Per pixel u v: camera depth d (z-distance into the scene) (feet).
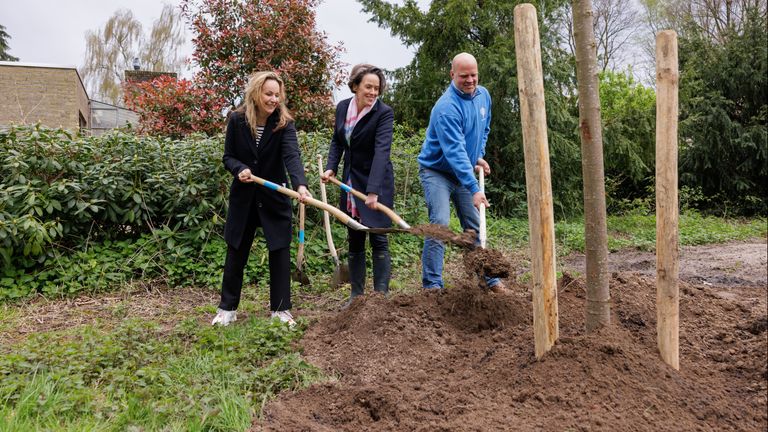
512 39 41.14
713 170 54.90
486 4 43.16
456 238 13.96
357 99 16.37
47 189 20.57
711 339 12.26
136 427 9.43
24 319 17.12
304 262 22.17
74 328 16.05
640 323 13.30
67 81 56.08
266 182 14.84
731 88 55.21
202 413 9.82
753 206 54.08
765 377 10.00
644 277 16.53
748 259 26.99
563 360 9.97
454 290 14.55
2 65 54.29
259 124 15.35
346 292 19.75
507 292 15.94
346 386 11.24
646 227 42.19
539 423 8.87
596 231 10.34
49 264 20.27
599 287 10.52
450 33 43.86
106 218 21.80
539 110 9.59
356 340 13.14
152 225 22.50
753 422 8.96
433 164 16.24
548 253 10.09
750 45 55.36
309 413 10.23
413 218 27.43
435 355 12.35
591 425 8.64
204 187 21.67
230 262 15.66
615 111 46.73
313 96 36.42
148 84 35.29
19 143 21.09
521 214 41.52
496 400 9.81
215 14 37.45
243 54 37.29
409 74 47.01
